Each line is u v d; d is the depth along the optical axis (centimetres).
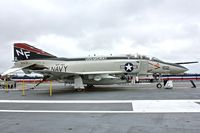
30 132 570
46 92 1848
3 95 1639
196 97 1291
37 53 2222
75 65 2062
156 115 777
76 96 1457
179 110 873
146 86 2444
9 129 604
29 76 3684
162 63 2038
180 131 555
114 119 716
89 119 721
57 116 783
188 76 2612
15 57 2261
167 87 2042
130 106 991
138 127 603
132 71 1956
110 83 1980
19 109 959
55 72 1712
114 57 2033
